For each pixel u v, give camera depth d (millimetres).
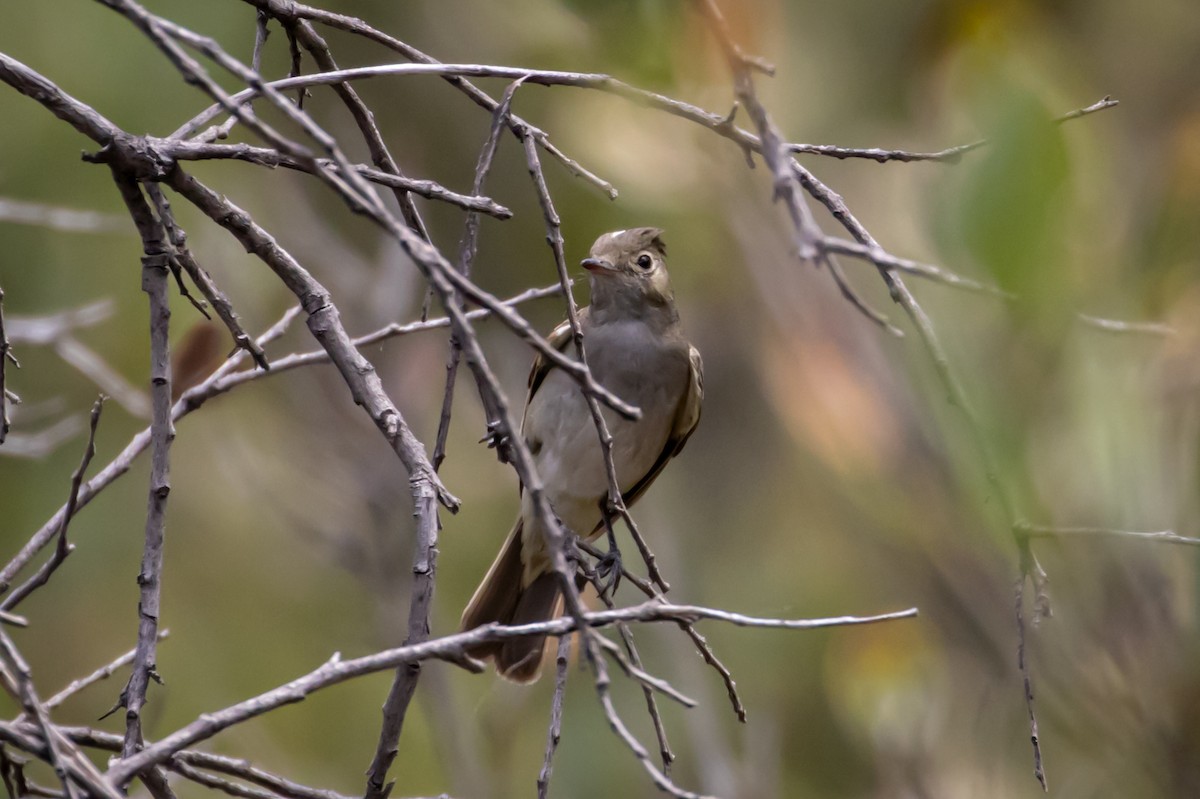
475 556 15312
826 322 9141
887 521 7535
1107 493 5492
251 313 13398
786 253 10523
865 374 8258
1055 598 6129
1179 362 5703
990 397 5414
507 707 13117
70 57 14000
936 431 7223
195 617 15453
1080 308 5383
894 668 11383
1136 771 6059
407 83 14656
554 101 11594
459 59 14375
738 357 13977
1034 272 5191
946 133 6457
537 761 13805
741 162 11086
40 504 14516
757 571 14688
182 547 15602
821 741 14266
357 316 13570
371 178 6641
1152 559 5930
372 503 13656
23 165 13977
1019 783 10648
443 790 14570
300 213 13945
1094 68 11000
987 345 5469
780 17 10766
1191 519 5535
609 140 11133
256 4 7227
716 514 15008
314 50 7492
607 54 8383
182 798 12445
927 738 11016
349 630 15180
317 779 14297
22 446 11828
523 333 5320
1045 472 5461
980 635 7504
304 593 15898
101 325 13930
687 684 13633
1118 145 8023
